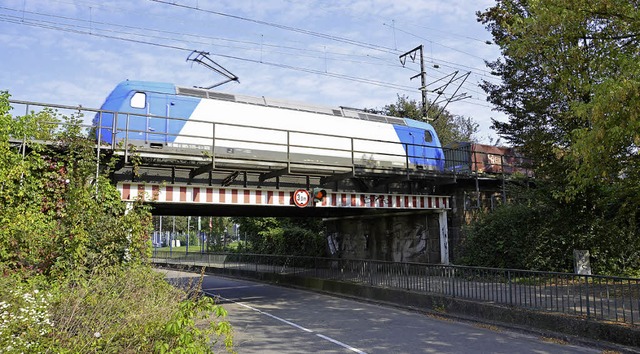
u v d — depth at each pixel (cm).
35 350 485
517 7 1852
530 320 1082
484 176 2241
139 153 1352
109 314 604
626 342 885
